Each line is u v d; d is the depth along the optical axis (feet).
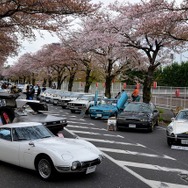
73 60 130.00
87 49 90.63
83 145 25.02
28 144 24.08
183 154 33.81
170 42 71.36
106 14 80.53
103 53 98.02
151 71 74.38
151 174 25.41
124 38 71.31
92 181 22.85
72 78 146.82
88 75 127.85
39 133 26.37
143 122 49.32
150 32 60.18
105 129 51.55
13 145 24.99
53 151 22.33
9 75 294.05
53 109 88.43
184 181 23.79
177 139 36.35
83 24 96.68
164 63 96.22
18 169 25.63
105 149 34.78
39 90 119.65
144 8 58.59
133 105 54.85
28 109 42.04
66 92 109.70
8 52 90.02
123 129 52.70
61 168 21.54
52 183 22.08
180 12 56.80
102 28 75.66
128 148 35.99
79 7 42.73
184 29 71.00
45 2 40.93
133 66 108.06
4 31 61.72
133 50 92.89
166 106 93.81
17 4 41.29
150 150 35.42
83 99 80.48
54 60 138.92
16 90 97.76
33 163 23.44
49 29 49.26
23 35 54.44
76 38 99.45
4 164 27.14
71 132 46.42
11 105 39.60
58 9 42.93
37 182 22.25
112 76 103.76
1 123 36.52
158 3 55.31
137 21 66.33
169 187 22.16
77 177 23.72
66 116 69.31
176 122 39.32
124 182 22.91
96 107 66.03
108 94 102.83
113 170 26.21
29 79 300.20
